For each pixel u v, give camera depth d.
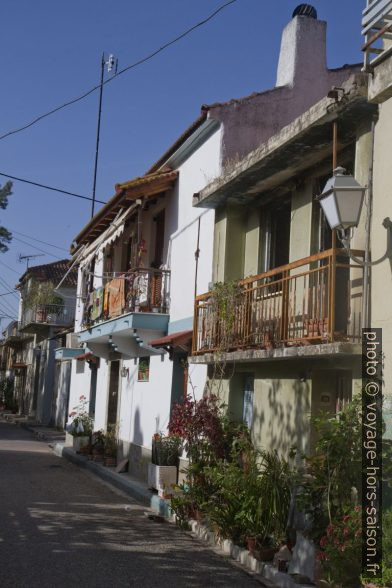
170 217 15.10
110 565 7.96
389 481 6.62
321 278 8.70
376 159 7.58
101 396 20.34
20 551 8.36
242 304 10.25
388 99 7.43
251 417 11.05
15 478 15.12
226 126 12.96
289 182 10.40
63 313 36.00
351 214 6.91
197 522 10.19
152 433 14.99
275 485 8.61
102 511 11.61
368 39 7.56
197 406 10.85
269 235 11.20
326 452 7.16
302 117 8.39
